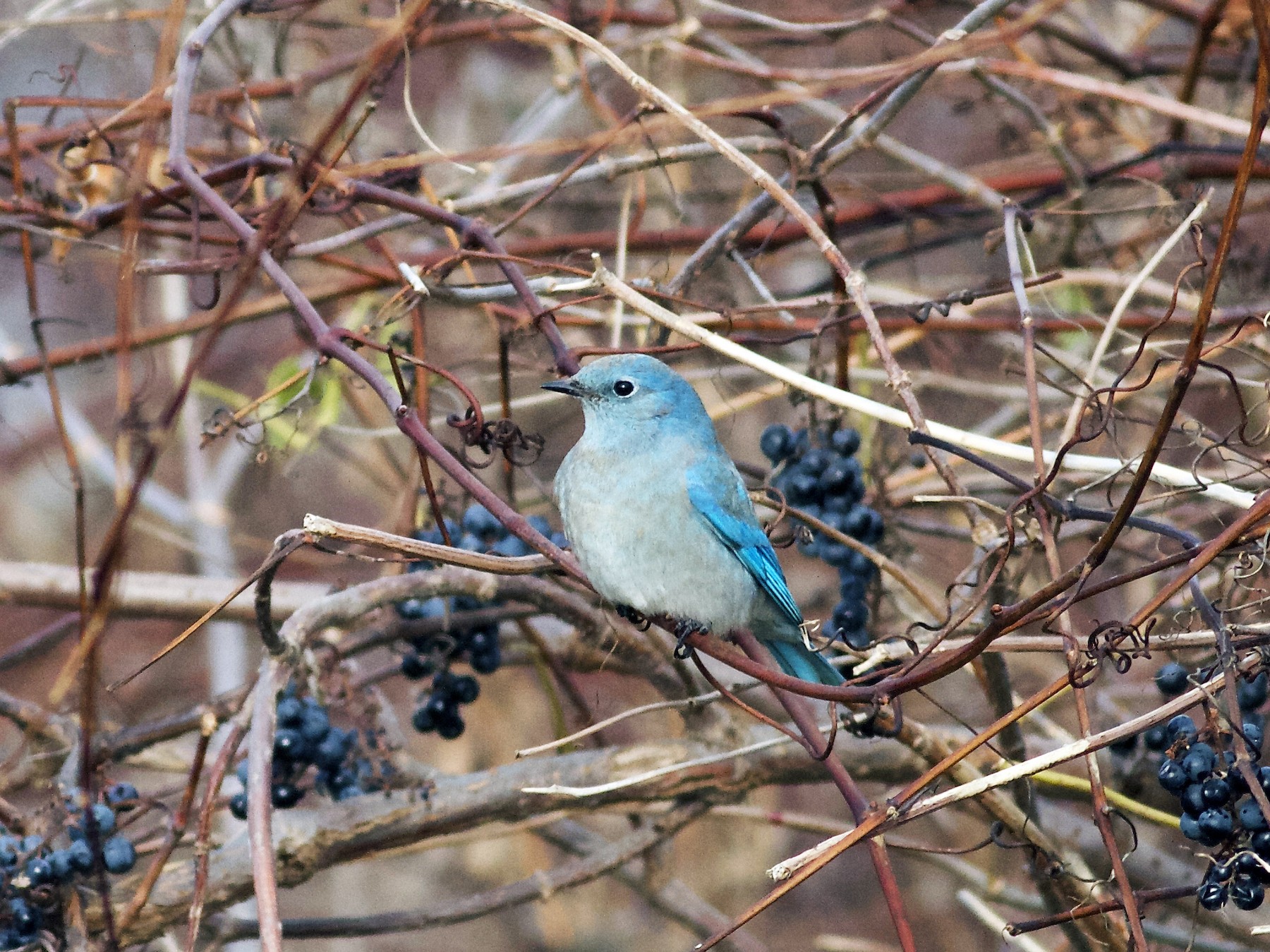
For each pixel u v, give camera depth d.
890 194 13.46
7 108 10.26
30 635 17.12
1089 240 14.16
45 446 18.64
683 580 8.83
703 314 10.69
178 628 17.25
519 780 10.26
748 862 17.92
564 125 15.54
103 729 10.20
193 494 14.72
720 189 14.90
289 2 11.58
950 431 8.64
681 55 12.12
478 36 12.55
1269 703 9.60
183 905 9.24
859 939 18.53
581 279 10.41
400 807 9.85
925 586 10.37
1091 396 7.85
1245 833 6.90
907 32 12.16
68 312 18.55
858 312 9.91
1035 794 10.19
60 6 13.09
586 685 15.83
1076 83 11.01
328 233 14.18
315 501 18.47
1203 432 8.95
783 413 17.39
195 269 9.14
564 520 9.09
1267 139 10.77
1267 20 6.14
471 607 10.25
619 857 10.93
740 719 10.98
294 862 9.54
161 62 6.92
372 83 9.02
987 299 12.73
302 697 9.27
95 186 10.74
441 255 10.45
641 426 8.92
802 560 17.92
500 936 19.23
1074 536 11.75
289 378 11.06
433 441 7.48
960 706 15.40
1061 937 12.67
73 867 8.03
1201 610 7.05
